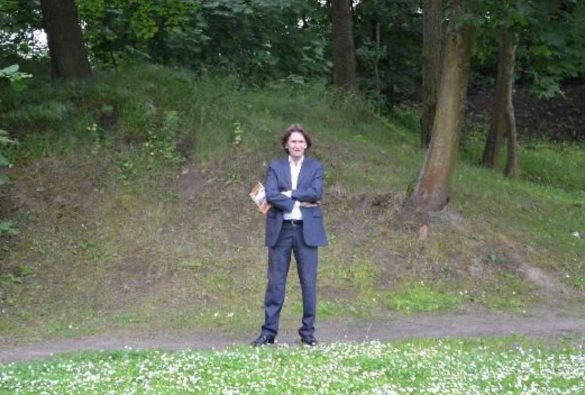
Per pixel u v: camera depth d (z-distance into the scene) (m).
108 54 16.86
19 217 11.49
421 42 22.48
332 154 13.81
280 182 7.34
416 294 10.41
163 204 12.11
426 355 6.70
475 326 9.20
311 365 6.00
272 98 15.83
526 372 6.04
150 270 10.72
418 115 22.80
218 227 11.70
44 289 10.20
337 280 10.62
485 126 23.39
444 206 12.04
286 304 9.95
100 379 5.66
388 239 11.53
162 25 16.59
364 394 5.23
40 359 6.98
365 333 8.78
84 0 15.70
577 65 12.46
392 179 13.09
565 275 11.29
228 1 16.25
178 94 14.55
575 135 24.22
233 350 6.94
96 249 11.09
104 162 12.69
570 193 16.69
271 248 7.46
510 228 12.39
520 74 23.22
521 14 10.34
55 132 13.07
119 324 9.25
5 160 10.21
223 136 13.52
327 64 19.16
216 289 10.34
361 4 21.69
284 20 17.66
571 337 8.52
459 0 11.45
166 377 5.69
